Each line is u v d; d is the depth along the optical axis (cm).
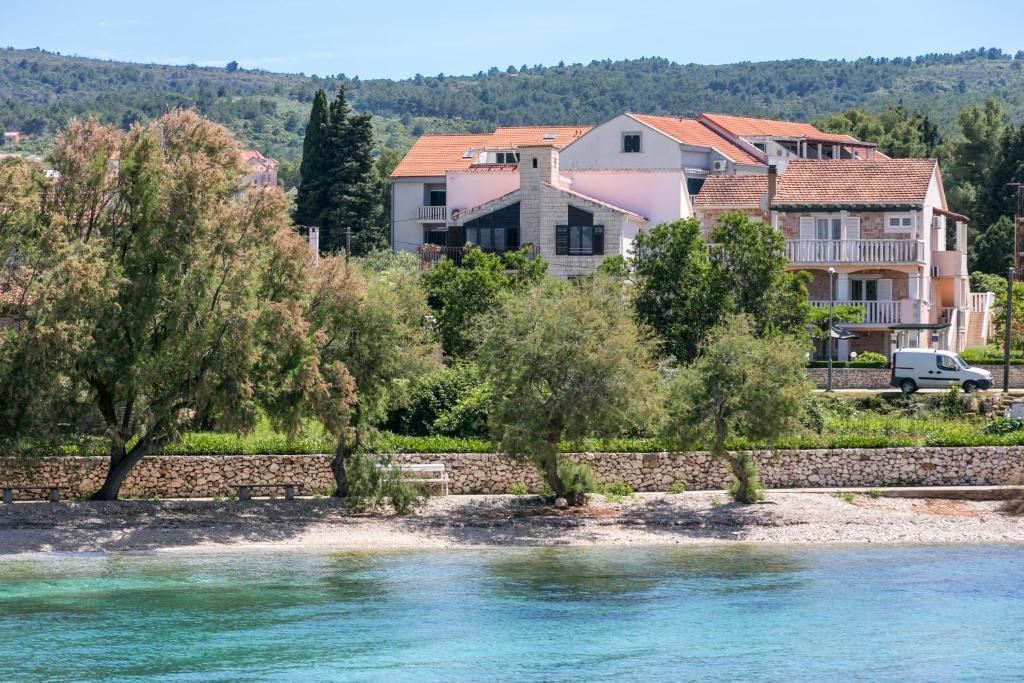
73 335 6475
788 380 7369
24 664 4888
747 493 7662
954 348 13950
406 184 16600
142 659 4969
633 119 16188
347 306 7244
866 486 8062
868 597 5941
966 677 4856
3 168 6712
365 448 7538
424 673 4859
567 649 5150
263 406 7125
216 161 7088
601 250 12488
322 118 17938
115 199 6931
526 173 12756
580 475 7650
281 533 7006
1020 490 7856
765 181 13400
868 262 12269
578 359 7156
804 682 4788
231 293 6825
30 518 6944
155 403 6975
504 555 6725
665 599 5891
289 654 5053
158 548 6700
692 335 9306
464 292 10175
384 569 6391
